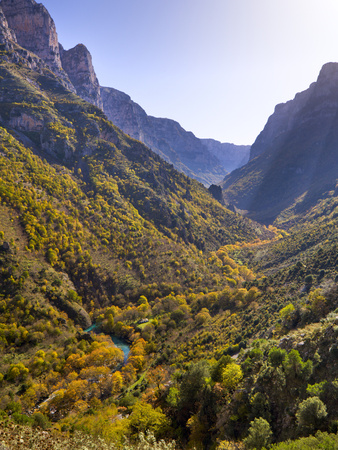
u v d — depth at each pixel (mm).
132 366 101812
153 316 148250
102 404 82688
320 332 46719
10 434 24297
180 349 104812
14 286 135500
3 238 151625
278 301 109938
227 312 127562
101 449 29797
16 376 97375
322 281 109312
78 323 141500
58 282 151000
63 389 90250
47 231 180625
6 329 116750
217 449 37125
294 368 41250
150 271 194625
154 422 50438
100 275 178125
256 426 34219
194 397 53344
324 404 33875
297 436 32938
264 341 61375
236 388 47688
